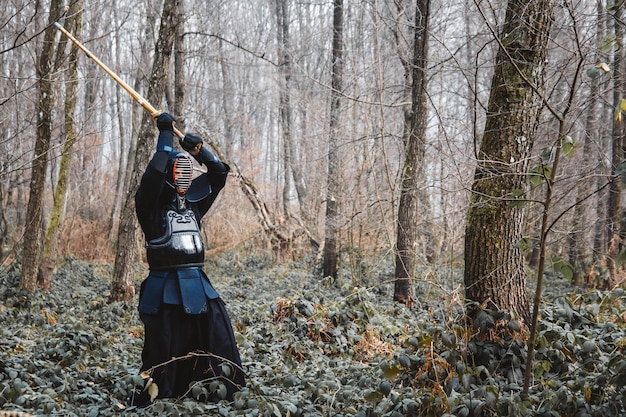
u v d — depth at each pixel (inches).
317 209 726.5
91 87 780.6
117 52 837.8
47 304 425.4
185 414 174.9
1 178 452.1
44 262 493.7
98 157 1002.7
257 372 224.5
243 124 1094.4
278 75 991.6
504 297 216.1
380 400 179.5
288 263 714.8
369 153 562.6
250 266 740.7
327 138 650.2
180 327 195.5
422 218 534.6
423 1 424.2
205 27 881.5
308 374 225.6
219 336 198.2
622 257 160.9
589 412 170.7
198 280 198.5
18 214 677.3
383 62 540.7
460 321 213.2
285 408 178.9
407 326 339.9
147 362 196.4
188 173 200.2
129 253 459.8
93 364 230.4
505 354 202.2
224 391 185.9
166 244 195.8
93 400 195.2
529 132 218.8
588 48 221.8
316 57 1066.1
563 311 236.5
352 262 559.8
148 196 193.6
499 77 221.9
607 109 537.3
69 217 757.9
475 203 215.6
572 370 202.1
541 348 205.0
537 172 181.5
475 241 218.5
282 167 1293.1
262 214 753.0
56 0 421.4
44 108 425.1
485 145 222.7
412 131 442.6
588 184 430.3
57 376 207.5
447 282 499.5
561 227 491.8
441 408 168.9
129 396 199.3
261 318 327.3
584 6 234.4
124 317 394.9
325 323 304.8
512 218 216.5
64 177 503.5
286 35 1082.1
